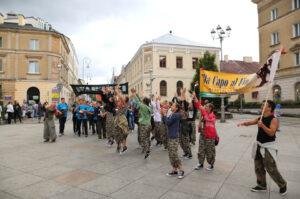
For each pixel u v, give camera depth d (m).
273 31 25.45
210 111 5.14
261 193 3.80
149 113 6.26
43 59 30.02
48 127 8.62
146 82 31.97
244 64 45.56
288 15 23.52
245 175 4.71
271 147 3.67
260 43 27.41
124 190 3.91
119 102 6.69
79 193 3.79
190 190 3.92
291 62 23.08
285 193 3.70
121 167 5.29
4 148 7.46
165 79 31.94
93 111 11.27
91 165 5.44
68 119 21.14
